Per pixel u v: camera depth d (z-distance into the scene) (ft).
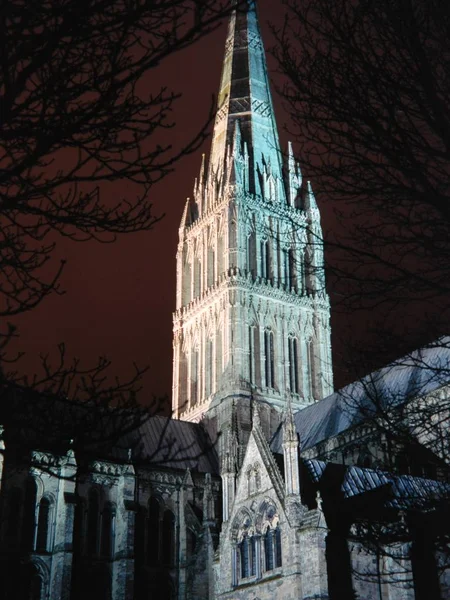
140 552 258.57
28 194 47.50
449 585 155.12
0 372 49.44
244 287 329.31
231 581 196.03
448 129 63.00
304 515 174.19
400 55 63.98
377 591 164.86
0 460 179.11
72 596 238.68
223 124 387.75
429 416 84.33
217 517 274.77
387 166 65.51
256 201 351.87
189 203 391.45
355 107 65.00
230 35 420.77
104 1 43.52
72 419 54.13
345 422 269.03
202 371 334.24
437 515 92.12
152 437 291.17
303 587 167.73
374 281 69.62
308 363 334.85
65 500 240.32
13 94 43.86
